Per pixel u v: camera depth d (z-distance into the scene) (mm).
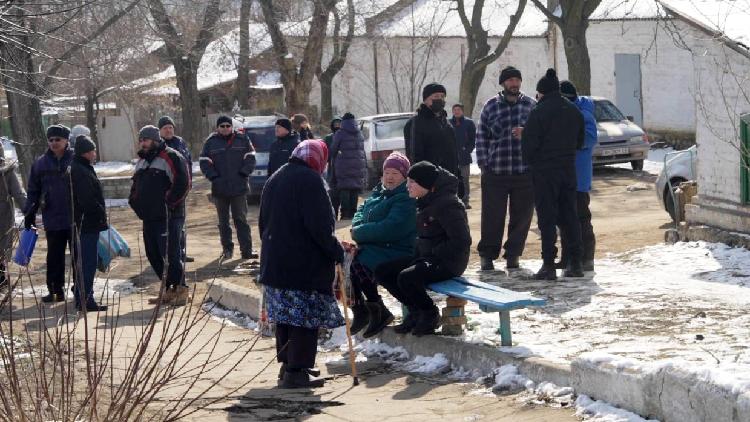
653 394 6359
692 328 8906
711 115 13883
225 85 49406
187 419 7156
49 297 12812
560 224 11898
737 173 13500
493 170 12609
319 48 33250
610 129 26578
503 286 11586
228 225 15914
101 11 16594
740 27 13242
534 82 42938
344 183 20094
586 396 6977
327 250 8031
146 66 39875
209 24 31078
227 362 9289
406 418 7000
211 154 15656
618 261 13250
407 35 44969
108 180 26281
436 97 12000
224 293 12188
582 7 28453
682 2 14320
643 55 36062
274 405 7609
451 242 8898
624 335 8766
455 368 8453
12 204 12711
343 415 7207
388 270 9102
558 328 9180
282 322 8086
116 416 5832
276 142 16203
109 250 14258
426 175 8945
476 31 35938
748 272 11695
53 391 6035
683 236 14328
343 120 20188
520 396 7340
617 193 22469
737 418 5699
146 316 11672
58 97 16125
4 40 10031
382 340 9469
